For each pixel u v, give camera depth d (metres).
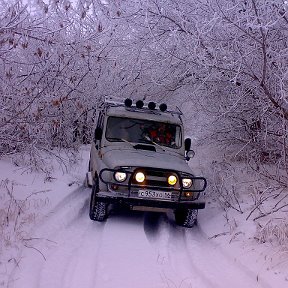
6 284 4.71
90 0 7.24
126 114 8.55
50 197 8.17
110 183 7.18
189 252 6.47
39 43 8.32
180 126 8.66
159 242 6.76
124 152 7.80
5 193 7.93
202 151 12.09
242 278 5.46
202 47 7.97
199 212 8.66
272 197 8.26
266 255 5.87
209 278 5.38
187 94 10.98
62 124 12.22
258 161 9.94
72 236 6.69
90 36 9.76
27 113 9.01
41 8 6.79
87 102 12.69
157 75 10.19
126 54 10.77
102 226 7.34
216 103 9.88
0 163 9.99
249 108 9.16
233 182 9.24
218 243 6.79
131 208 7.34
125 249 6.23
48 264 5.45
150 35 9.11
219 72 8.16
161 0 8.39
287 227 6.42
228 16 7.40
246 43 7.65
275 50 7.63
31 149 9.83
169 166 7.26
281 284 5.07
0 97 8.16
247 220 7.30
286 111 7.84
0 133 8.93
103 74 12.62
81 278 5.18
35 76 9.45
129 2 9.06
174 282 5.24
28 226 6.52
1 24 6.95
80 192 9.20
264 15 7.26
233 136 10.45
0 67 8.34
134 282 5.16
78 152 12.77
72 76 10.65
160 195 7.16
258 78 7.83
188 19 8.27
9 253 5.54
